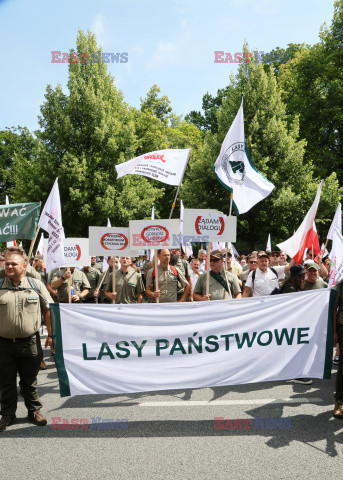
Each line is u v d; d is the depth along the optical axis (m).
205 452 3.64
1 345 4.27
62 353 4.44
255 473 3.28
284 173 23.67
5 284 4.33
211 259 6.06
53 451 3.71
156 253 5.78
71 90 25.14
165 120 35.81
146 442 3.87
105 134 25.19
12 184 38.78
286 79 30.23
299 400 5.02
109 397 5.23
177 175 7.17
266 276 6.09
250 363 4.72
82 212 23.86
